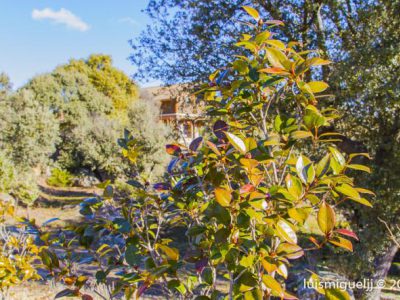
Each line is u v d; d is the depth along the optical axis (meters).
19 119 16.56
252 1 5.73
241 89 1.56
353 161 5.65
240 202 1.30
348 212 6.29
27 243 3.64
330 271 5.61
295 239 1.29
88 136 18.45
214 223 1.60
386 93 5.00
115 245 1.90
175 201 1.71
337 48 5.43
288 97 1.65
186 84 6.82
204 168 1.59
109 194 1.78
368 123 5.73
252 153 1.34
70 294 1.79
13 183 12.27
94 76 25.42
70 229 1.84
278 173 1.72
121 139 1.99
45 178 19.36
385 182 5.54
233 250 1.33
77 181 19.80
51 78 22.77
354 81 5.04
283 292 1.29
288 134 1.44
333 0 5.32
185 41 6.41
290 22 5.61
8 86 22.86
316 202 1.26
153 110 18.81
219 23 5.98
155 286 4.61
